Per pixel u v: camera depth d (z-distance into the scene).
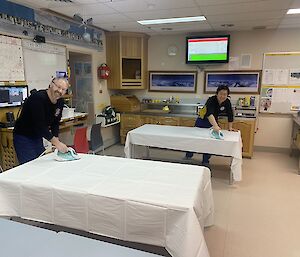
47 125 2.54
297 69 5.06
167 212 1.50
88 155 2.52
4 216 1.88
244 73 5.37
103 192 1.66
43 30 3.91
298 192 3.43
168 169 2.13
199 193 1.75
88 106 5.42
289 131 5.29
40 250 1.02
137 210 1.56
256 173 4.17
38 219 1.83
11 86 3.47
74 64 5.36
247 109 5.29
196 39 5.37
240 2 3.33
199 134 3.62
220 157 5.00
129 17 4.18
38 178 1.89
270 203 3.11
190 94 5.84
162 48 5.86
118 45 5.48
